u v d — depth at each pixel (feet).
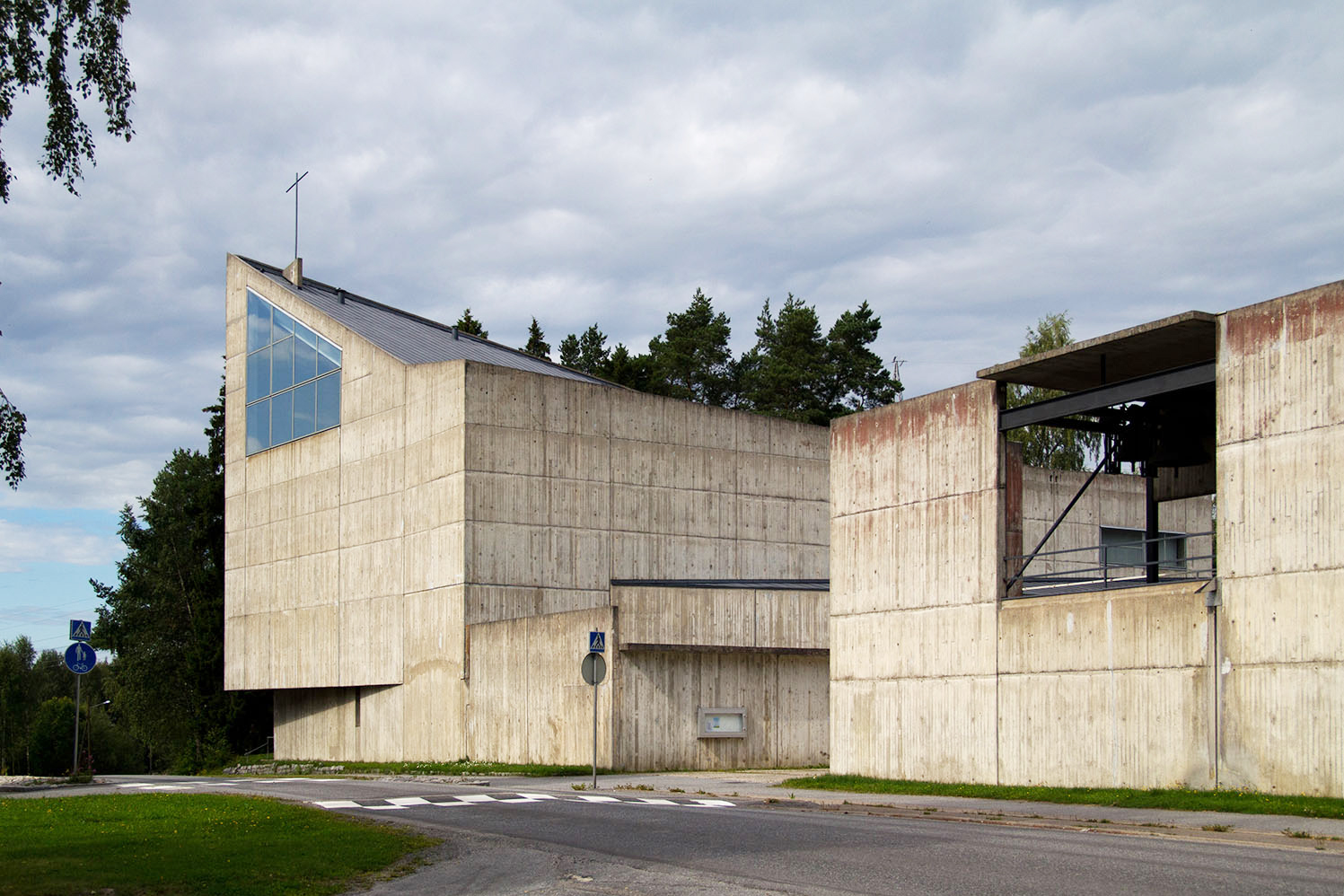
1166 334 76.02
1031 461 219.82
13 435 52.60
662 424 150.92
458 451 136.05
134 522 256.93
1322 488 65.46
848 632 98.63
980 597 86.89
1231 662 69.21
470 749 131.13
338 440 158.51
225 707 191.11
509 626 127.03
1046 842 50.67
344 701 156.97
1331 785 63.72
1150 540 78.79
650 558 147.54
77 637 98.89
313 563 161.48
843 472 100.94
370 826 59.31
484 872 46.26
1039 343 206.28
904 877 41.73
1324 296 66.28
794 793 84.17
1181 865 42.91
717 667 120.78
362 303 181.37
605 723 113.39
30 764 343.46
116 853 48.39
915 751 91.09
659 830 57.62
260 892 41.55
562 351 315.58
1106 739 76.38
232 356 182.50
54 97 55.77
